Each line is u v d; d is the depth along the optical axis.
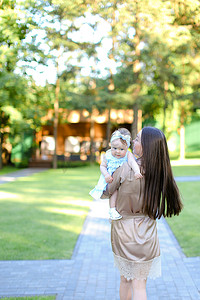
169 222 7.36
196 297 3.66
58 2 6.74
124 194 2.62
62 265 4.73
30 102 15.55
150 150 2.63
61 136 31.66
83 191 12.69
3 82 9.47
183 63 19.34
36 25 7.08
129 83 22.64
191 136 33.44
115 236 2.74
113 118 27.78
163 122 28.08
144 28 13.43
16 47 7.52
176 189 2.74
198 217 7.77
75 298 3.63
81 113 27.83
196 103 23.91
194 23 11.32
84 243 5.91
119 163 2.63
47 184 15.05
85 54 16.41
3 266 4.68
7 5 6.72
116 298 3.63
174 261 4.86
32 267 4.64
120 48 17.66
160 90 24.58
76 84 22.83
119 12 9.26
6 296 3.66
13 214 8.35
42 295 3.69
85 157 29.72
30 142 28.50
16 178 18.48
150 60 18.75
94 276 4.30
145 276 2.64
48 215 8.26
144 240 2.64
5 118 17.28
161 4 10.11
